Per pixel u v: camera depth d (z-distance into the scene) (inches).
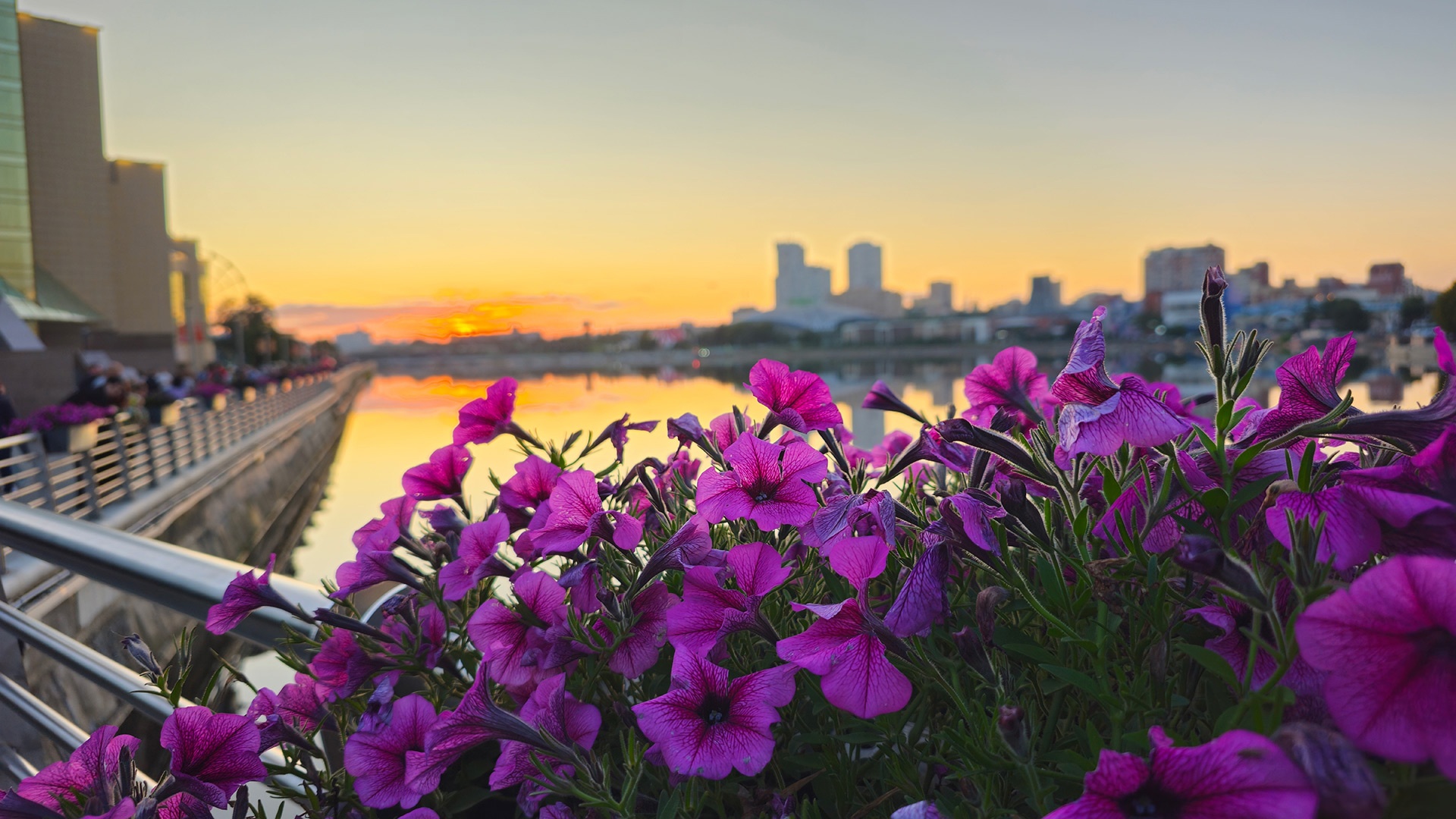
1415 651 18.5
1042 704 31.3
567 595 38.2
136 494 589.0
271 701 45.3
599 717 36.0
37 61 2225.6
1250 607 23.6
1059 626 26.6
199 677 299.6
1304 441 30.1
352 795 41.8
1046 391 40.8
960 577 34.6
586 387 3563.0
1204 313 28.3
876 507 33.0
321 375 3164.4
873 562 30.7
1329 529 23.5
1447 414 24.9
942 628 33.3
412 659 43.2
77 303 2129.7
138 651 41.2
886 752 31.4
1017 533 30.2
